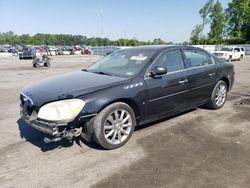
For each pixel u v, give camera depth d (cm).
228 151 409
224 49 2952
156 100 471
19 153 409
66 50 5506
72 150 416
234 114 597
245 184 322
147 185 321
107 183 326
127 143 439
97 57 3891
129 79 439
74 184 325
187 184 323
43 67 2020
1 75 1434
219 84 623
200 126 519
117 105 414
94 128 398
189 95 538
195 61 564
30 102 398
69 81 446
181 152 407
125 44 6656
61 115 371
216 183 324
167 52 511
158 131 492
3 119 584
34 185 323
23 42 12706
